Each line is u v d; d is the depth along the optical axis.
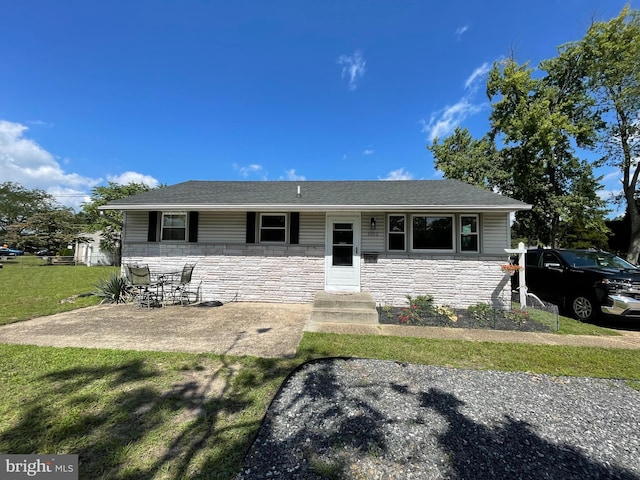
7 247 35.41
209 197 8.77
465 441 2.38
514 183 17.14
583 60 15.88
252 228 8.48
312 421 2.59
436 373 3.72
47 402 2.79
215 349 4.39
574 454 2.26
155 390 3.07
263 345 4.63
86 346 4.42
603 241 20.22
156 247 8.52
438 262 7.96
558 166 16.31
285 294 8.33
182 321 6.10
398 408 2.85
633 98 15.51
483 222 7.95
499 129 17.52
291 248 8.38
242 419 2.58
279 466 2.03
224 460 2.07
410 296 7.86
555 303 7.61
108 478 1.89
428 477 1.97
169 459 2.07
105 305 7.63
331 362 3.97
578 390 3.35
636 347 4.90
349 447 2.26
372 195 8.89
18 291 9.77
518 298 7.84
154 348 4.38
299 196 8.88
